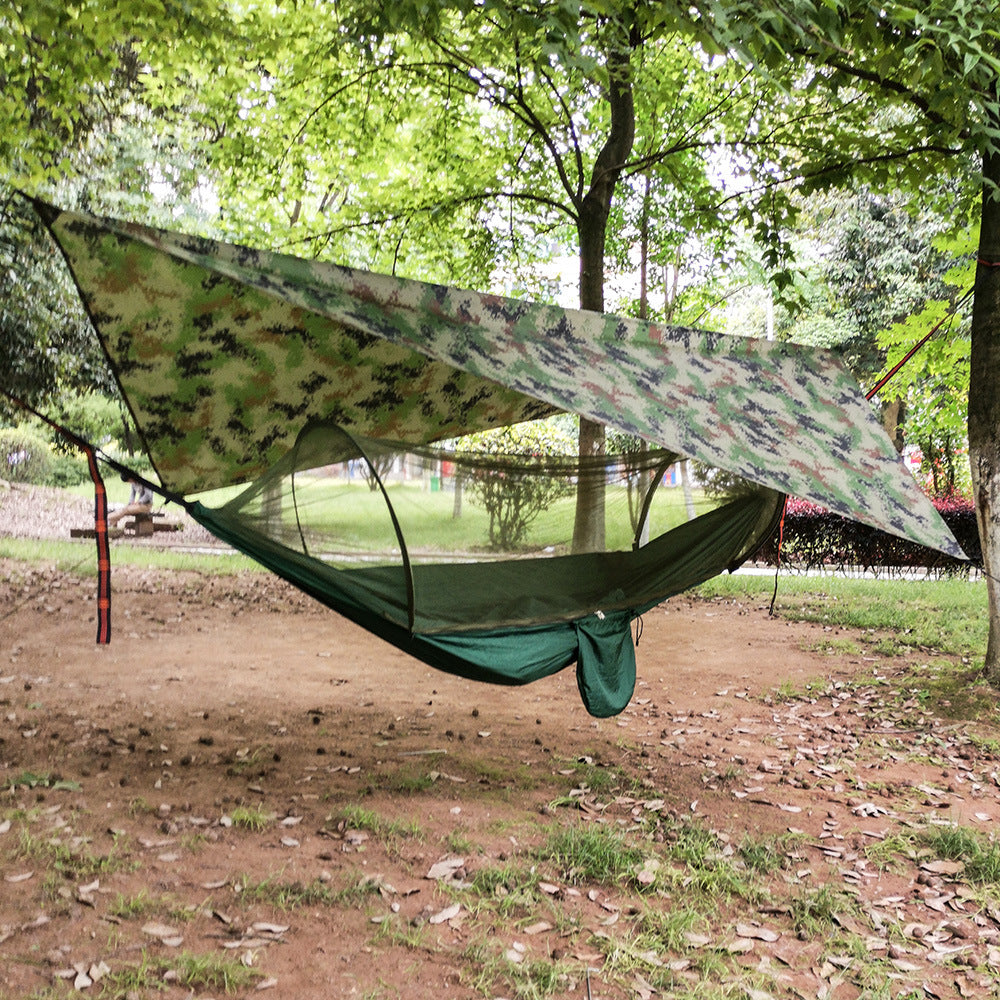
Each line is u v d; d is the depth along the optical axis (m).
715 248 11.21
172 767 5.21
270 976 3.14
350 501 4.85
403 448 4.85
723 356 5.82
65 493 18.06
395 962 3.29
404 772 5.30
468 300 4.96
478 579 5.10
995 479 7.27
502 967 3.26
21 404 4.16
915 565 13.94
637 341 5.53
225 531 4.58
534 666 4.96
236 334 4.62
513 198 11.77
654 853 4.33
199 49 8.03
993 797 5.23
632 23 7.50
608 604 5.36
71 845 4.03
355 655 8.45
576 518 5.48
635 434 4.43
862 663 8.42
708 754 5.87
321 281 4.52
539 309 5.18
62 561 12.00
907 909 3.93
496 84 9.74
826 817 4.90
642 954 3.40
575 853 4.21
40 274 10.87
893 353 9.43
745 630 9.97
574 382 4.79
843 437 5.50
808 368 6.08
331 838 4.33
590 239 10.49
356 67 10.05
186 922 3.47
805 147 8.93
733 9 5.28
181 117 13.19
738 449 4.81
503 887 3.90
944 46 5.84
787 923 3.78
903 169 8.48
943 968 3.46
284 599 10.99
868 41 6.17
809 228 22.72
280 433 5.34
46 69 7.74
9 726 5.77
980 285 7.24
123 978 3.05
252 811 4.58
